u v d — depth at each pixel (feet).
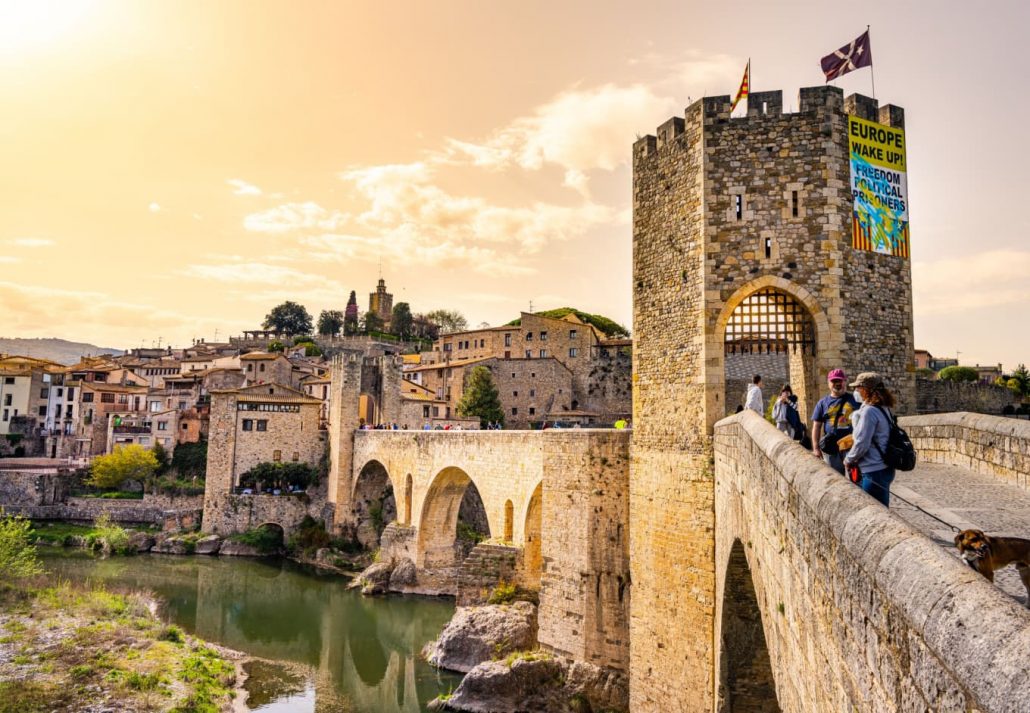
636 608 109.29
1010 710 12.58
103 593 196.34
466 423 329.31
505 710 127.03
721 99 98.84
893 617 19.90
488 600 156.87
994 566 29.53
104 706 127.85
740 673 84.64
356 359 289.53
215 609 209.67
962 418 71.51
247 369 411.34
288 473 301.02
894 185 100.73
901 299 99.91
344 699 148.05
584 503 125.18
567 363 380.37
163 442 342.64
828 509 27.66
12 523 212.43
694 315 98.68
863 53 97.04
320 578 245.86
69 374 420.36
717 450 87.56
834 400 51.34
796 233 95.55
